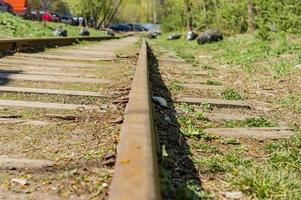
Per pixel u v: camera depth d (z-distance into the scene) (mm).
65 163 1511
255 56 5754
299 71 4301
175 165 1521
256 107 2766
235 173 1545
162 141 1807
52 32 11680
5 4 14969
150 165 1107
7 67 3537
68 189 1337
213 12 13359
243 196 1403
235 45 7812
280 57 5391
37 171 1448
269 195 1404
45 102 2346
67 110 2205
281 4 7906
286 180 1476
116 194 967
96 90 2752
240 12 10727
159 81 3391
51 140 1742
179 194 1314
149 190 965
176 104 2623
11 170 1451
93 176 1419
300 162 1730
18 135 1788
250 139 2018
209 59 6336
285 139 2023
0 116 2016
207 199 1348
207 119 2326
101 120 2027
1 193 1305
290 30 7426
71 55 5148
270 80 3914
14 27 9078
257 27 8828
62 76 3232
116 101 2377
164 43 12711
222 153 1793
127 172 1076
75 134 1818
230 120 2340
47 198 1285
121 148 1280
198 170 1566
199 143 1884
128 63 4508
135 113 1604
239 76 4199
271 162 1717
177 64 5195
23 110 2166
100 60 4723
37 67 3684
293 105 2850
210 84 3531
